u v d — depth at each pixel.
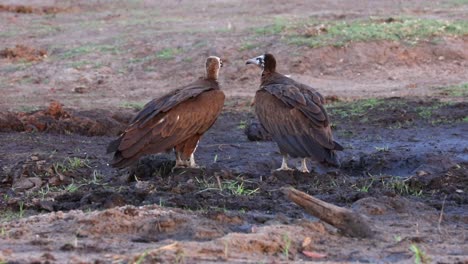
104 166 14.19
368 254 8.67
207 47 27.05
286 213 10.77
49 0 40.62
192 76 25.48
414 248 8.15
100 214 9.52
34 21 35.09
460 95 21.70
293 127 12.76
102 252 8.42
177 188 11.91
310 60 25.58
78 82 25.55
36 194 12.30
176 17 34.53
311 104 12.82
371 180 12.76
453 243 9.25
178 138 12.70
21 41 30.78
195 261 8.05
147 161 13.25
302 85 13.50
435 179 12.50
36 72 26.50
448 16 30.78
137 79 25.64
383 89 23.41
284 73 25.09
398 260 8.51
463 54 26.19
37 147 15.97
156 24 32.38
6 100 23.08
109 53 27.81
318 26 27.84
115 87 25.00
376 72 25.17
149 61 26.67
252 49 26.50
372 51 26.00
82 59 27.39
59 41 30.31
